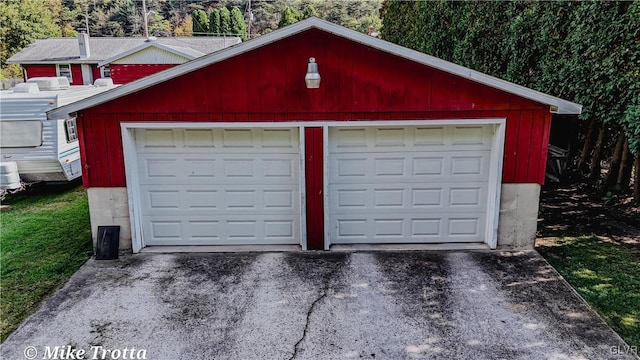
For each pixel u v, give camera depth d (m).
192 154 6.43
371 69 5.92
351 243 6.69
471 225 6.60
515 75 9.03
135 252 6.49
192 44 27.25
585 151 10.03
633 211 7.98
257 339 4.39
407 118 6.07
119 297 5.25
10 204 9.49
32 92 9.98
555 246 6.63
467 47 10.74
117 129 6.12
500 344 4.25
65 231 7.69
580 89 7.18
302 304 5.04
